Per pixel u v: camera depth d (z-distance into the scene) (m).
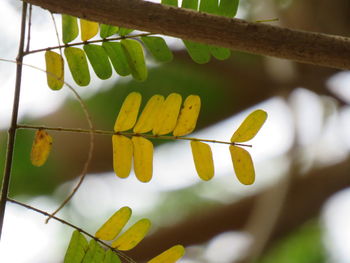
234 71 1.97
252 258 1.88
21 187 1.99
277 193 2.02
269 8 1.83
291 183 2.01
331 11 1.75
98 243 0.81
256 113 0.81
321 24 1.76
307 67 1.94
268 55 0.81
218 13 0.83
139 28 0.80
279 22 1.82
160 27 0.80
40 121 2.03
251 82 1.99
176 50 1.82
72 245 0.81
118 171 0.81
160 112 0.81
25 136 1.93
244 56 1.99
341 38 0.80
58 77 0.83
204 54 0.84
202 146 0.81
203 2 0.83
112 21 0.80
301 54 0.80
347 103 1.98
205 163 0.81
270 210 1.99
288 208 2.02
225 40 0.80
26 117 1.99
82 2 0.80
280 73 2.00
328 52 0.80
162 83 1.95
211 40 0.80
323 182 2.06
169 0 0.82
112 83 2.01
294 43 0.80
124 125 0.81
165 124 0.81
